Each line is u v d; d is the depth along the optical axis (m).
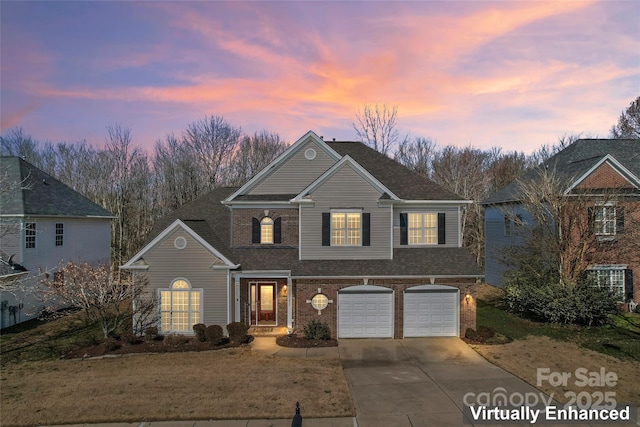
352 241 19.80
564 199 22.16
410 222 20.84
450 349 17.11
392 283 18.88
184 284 18.66
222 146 54.97
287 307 19.97
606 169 24.09
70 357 16.20
